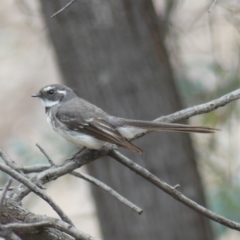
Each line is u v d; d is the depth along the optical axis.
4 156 6.98
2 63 18.77
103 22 11.39
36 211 16.50
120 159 7.66
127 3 11.52
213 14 12.84
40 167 7.42
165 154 11.70
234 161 13.81
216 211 12.51
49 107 9.84
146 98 11.52
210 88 13.12
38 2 11.75
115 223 11.88
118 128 8.65
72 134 9.09
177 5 12.59
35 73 19.61
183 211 11.73
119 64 11.46
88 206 17.31
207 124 12.43
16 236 5.71
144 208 11.66
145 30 11.63
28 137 18.05
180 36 13.20
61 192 17.38
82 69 11.50
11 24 17.23
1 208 5.61
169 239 11.69
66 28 11.44
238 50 12.62
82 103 9.50
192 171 11.95
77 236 5.67
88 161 8.27
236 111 12.52
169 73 11.90
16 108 19.41
